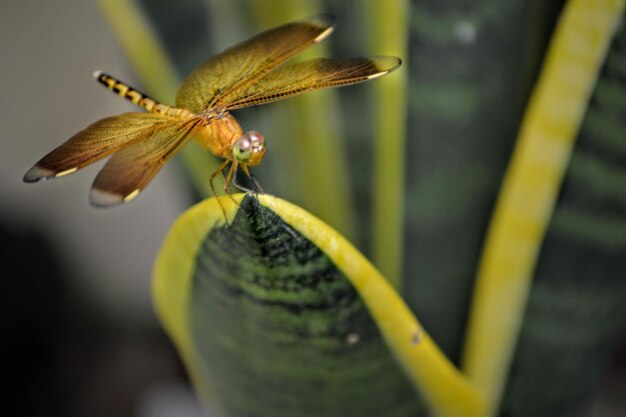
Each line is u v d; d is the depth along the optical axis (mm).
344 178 371
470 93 361
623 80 335
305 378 331
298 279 315
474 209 368
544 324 353
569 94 336
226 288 321
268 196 308
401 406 335
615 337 366
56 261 487
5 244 479
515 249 348
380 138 367
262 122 370
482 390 358
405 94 364
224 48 364
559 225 345
